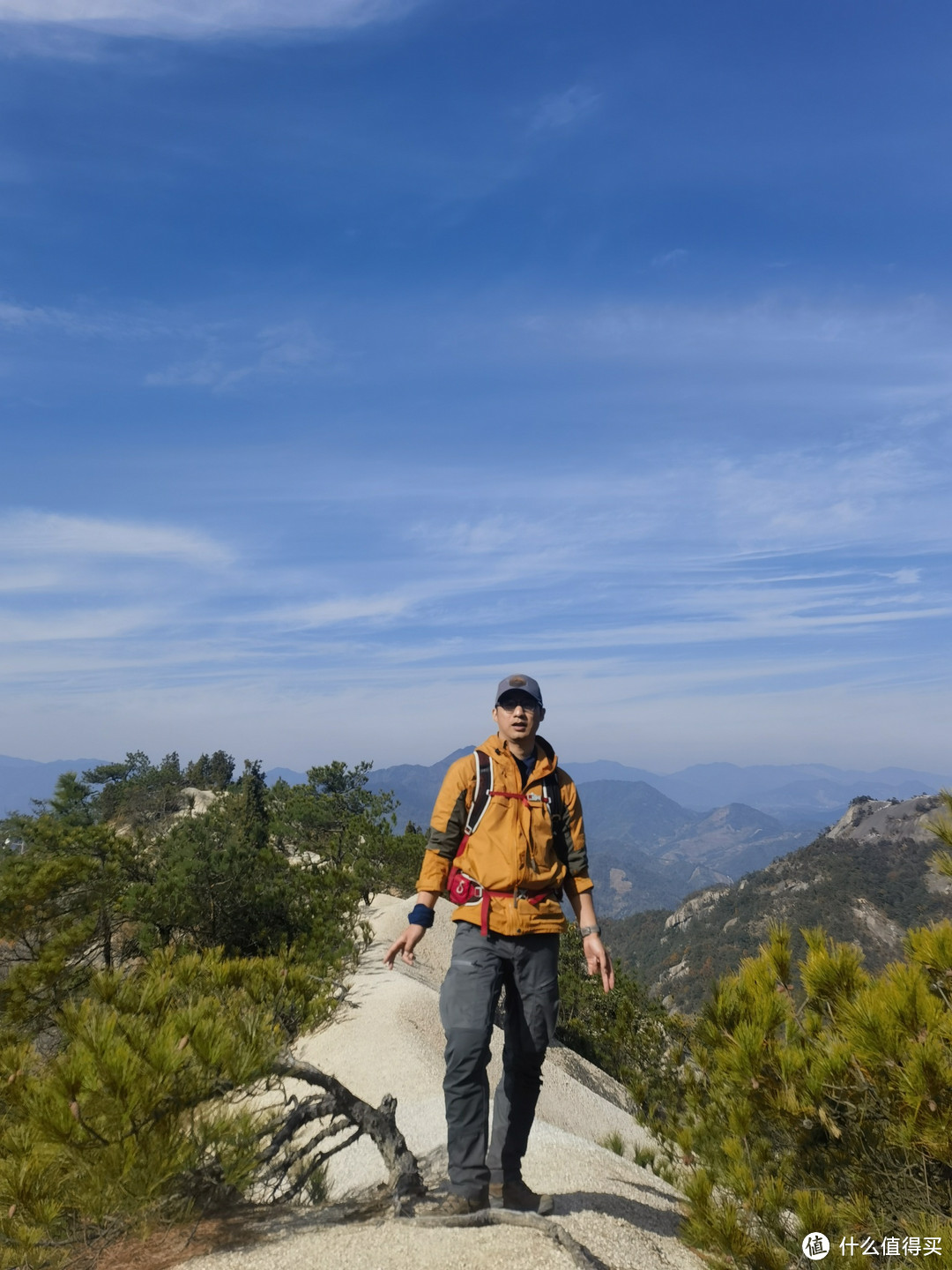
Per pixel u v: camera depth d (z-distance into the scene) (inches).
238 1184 139.4
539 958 135.2
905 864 7485.2
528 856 135.8
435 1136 229.3
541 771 141.9
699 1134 180.7
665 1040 321.1
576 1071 597.6
